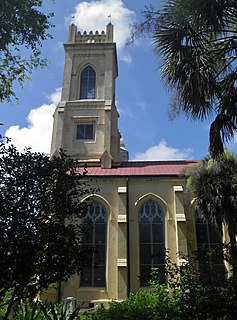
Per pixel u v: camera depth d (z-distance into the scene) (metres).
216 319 7.91
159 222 25.33
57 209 7.90
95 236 24.77
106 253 24.12
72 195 8.44
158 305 11.40
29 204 7.69
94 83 36.81
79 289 23.03
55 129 34.69
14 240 7.17
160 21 10.75
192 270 9.27
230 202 18.83
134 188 26.30
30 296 7.79
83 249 8.05
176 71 10.77
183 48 10.80
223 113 11.12
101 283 23.39
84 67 37.59
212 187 19.39
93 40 38.97
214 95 10.95
